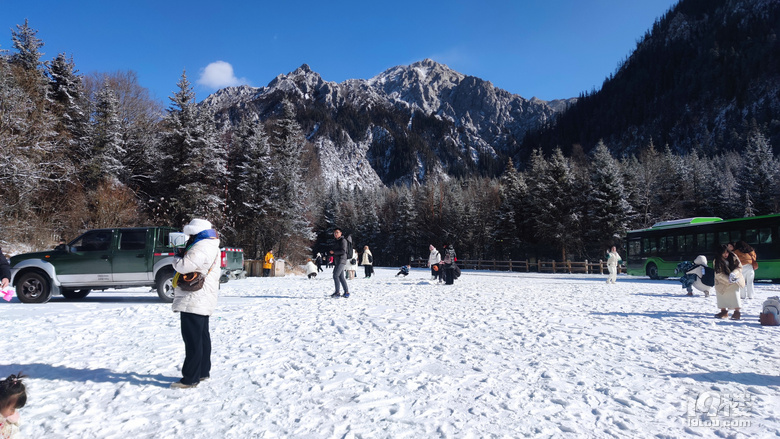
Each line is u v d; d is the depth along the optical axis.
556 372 4.76
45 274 11.50
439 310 9.73
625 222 42.66
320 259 36.81
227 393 4.07
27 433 3.12
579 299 12.35
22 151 25.66
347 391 4.12
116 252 11.63
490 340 6.45
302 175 47.31
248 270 28.56
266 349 5.87
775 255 18.97
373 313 9.19
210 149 33.69
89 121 34.41
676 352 5.68
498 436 3.09
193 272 4.33
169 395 4.00
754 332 7.14
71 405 3.73
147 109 44.44
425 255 71.50
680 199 54.44
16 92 26.14
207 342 4.55
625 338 6.62
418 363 5.15
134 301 12.09
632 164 62.53
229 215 36.53
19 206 25.64
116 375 4.65
